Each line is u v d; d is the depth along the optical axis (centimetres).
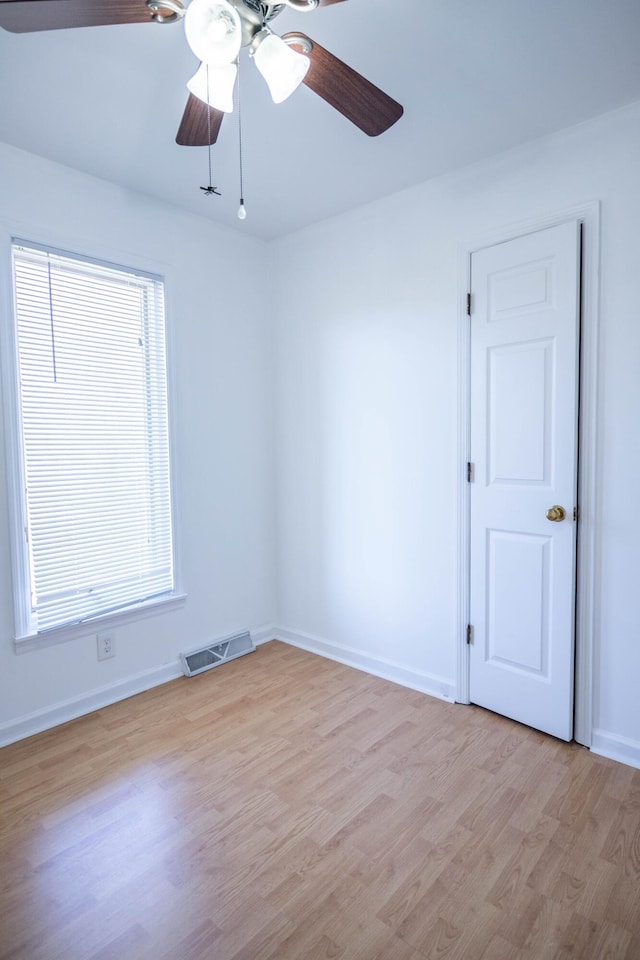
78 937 128
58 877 145
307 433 302
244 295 301
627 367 188
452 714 231
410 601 258
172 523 269
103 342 238
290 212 270
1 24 113
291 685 261
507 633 223
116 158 214
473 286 226
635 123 182
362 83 131
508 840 157
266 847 155
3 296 204
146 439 257
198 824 165
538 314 206
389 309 257
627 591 192
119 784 185
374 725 222
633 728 193
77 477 231
